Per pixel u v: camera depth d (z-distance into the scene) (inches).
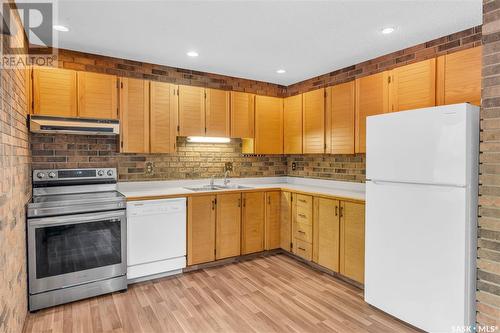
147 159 138.3
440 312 78.6
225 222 136.2
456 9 86.3
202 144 154.3
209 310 95.6
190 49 119.0
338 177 147.7
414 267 84.5
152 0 81.9
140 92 126.5
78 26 97.6
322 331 84.7
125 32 102.7
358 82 123.7
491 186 68.6
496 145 67.6
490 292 69.1
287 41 110.7
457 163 75.2
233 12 88.9
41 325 86.4
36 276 93.7
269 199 148.7
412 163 85.0
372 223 96.3
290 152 161.3
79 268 101.1
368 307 98.0
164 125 132.0
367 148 98.3
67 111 111.7
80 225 101.2
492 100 68.0
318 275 124.3
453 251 76.0
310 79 162.6
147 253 117.3
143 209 116.2
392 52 121.1
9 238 66.6
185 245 126.3
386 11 88.0
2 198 59.6
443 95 96.0
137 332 83.4
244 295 106.1
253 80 166.4
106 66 127.0
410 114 85.6
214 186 152.6
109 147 129.2
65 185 117.8
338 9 86.8
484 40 69.1
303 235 136.8
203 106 142.6
